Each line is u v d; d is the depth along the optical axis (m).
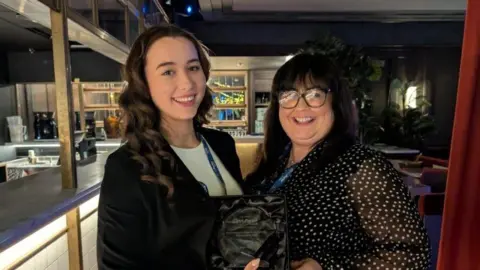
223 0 5.83
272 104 1.52
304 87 1.29
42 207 1.62
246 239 1.04
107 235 1.03
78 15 2.22
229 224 1.05
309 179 1.21
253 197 1.06
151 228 1.02
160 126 1.20
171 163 1.07
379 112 7.16
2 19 3.63
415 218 1.10
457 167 0.57
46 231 1.76
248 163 4.64
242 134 5.98
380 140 6.68
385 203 1.10
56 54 1.95
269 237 1.03
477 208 0.56
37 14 2.11
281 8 6.28
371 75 6.01
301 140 1.32
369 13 6.61
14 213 1.52
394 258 1.07
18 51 5.41
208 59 1.31
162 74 1.13
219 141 1.39
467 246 0.57
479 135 0.55
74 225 1.95
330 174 1.17
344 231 1.15
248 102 6.14
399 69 7.11
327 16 6.73
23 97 5.34
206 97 1.35
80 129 5.36
